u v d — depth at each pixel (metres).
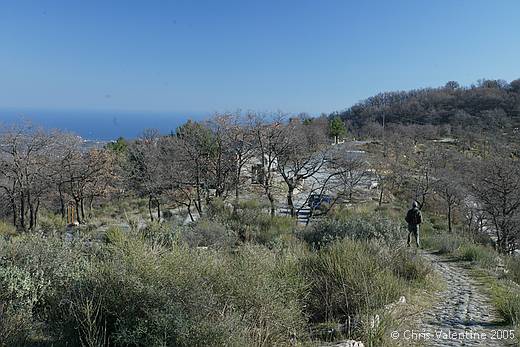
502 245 27.22
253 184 28.09
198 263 5.55
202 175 27.17
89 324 4.50
